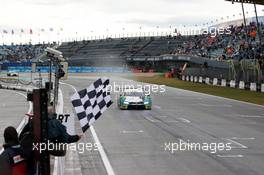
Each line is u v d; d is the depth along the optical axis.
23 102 35.00
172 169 10.15
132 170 10.06
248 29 67.62
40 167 5.12
